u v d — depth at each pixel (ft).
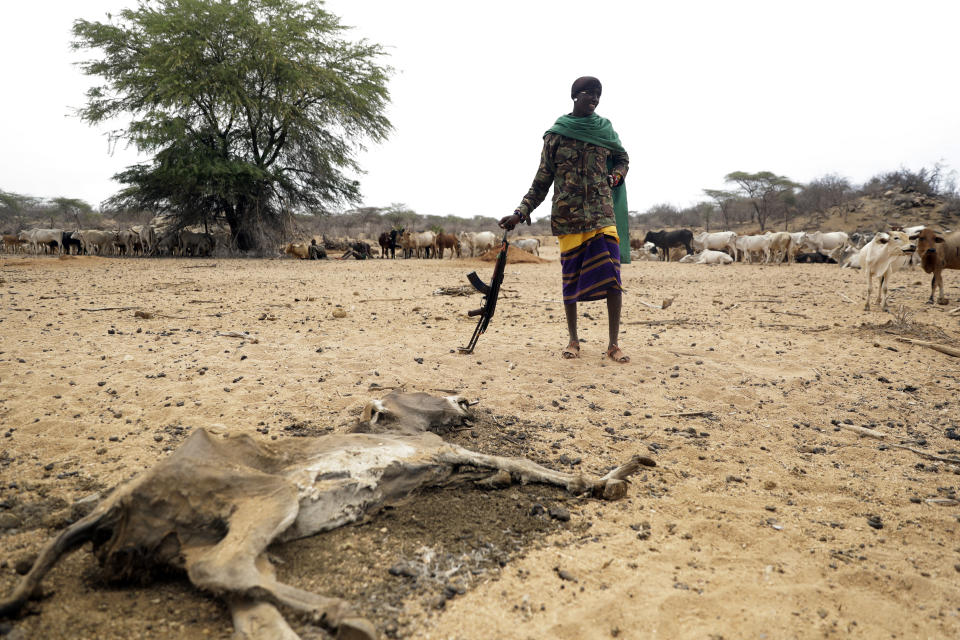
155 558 7.55
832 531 9.54
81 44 101.55
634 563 8.48
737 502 10.50
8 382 16.70
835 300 38.75
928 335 25.30
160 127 95.14
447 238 107.45
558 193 18.92
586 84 18.19
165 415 14.26
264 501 8.06
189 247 109.50
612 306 20.15
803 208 225.97
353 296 41.39
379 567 8.21
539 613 7.32
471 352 21.34
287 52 103.09
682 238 111.65
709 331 27.02
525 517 9.78
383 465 9.61
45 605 7.13
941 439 14.03
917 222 181.68
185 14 98.12
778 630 7.03
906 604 7.62
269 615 6.57
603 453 12.80
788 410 15.89
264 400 15.62
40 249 131.54
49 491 10.24
